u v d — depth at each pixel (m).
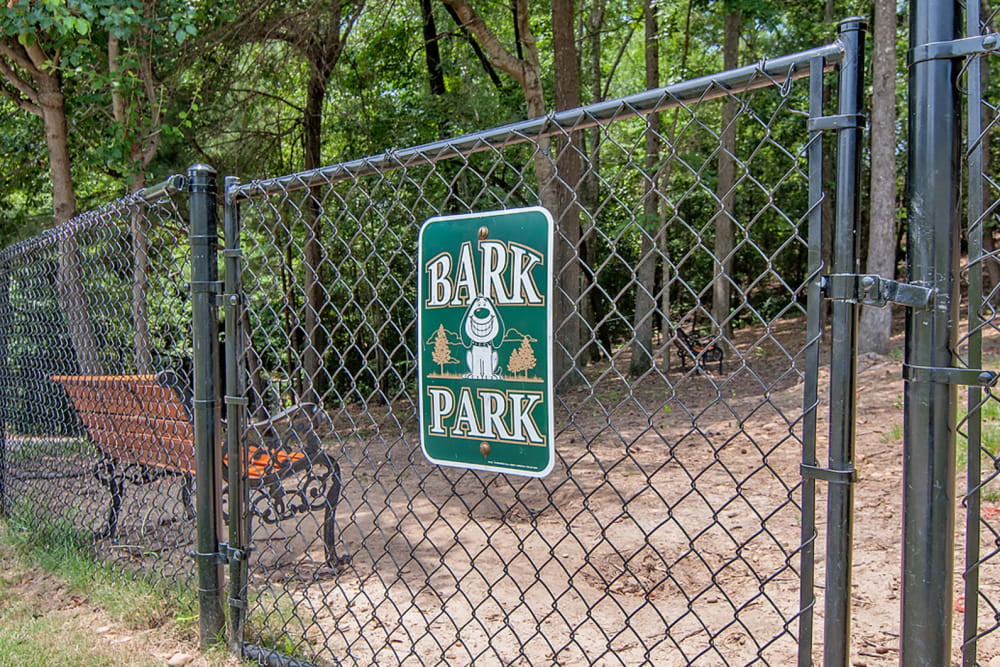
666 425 8.45
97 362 4.19
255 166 13.47
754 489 5.30
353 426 2.71
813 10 17.72
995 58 9.91
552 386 2.03
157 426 3.90
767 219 21.70
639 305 14.09
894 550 3.82
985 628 2.96
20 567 4.30
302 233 11.73
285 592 3.09
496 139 2.17
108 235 3.93
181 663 2.95
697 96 1.79
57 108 9.45
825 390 8.73
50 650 3.09
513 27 17.27
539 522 4.91
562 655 2.90
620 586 3.68
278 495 3.35
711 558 3.98
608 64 23.83
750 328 21.11
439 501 5.57
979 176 1.47
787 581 3.57
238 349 3.02
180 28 8.96
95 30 8.97
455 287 2.23
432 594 3.60
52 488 4.80
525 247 2.06
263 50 11.31
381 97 15.42
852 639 2.90
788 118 17.58
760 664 2.76
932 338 1.49
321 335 13.50
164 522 4.11
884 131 11.39
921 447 1.50
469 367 2.21
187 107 11.15
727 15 15.34
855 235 1.58
